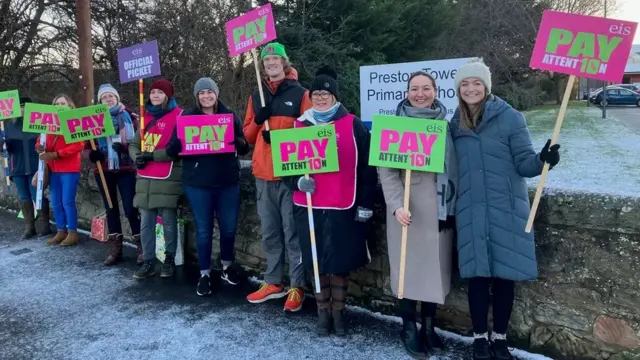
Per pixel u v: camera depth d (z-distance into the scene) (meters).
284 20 12.11
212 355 2.97
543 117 20.19
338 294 3.13
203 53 11.73
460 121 2.67
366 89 3.80
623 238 2.49
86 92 8.37
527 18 26.44
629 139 11.55
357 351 2.96
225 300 3.79
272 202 3.57
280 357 2.92
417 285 2.78
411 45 15.03
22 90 12.68
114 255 4.66
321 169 2.96
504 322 2.68
